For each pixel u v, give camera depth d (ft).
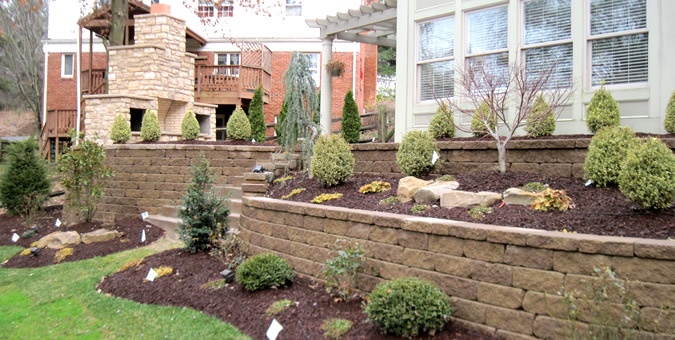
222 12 56.49
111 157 31.37
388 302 10.86
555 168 17.20
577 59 21.25
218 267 17.75
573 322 9.09
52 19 60.29
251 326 12.73
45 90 60.54
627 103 19.97
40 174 34.35
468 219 13.41
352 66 55.21
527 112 18.22
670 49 18.83
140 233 25.66
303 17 55.88
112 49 41.57
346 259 12.89
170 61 42.24
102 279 18.65
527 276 10.23
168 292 15.96
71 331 13.66
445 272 11.64
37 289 18.10
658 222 11.34
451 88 25.88
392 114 40.65
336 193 19.25
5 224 31.96
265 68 52.85
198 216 19.89
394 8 29.58
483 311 10.80
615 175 14.39
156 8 42.78
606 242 9.33
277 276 14.89
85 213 29.48
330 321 12.05
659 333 8.58
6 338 13.43
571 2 21.53
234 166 28.04
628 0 20.04
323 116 34.14
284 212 16.84
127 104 36.96
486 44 24.53
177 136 40.93
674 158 11.82
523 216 13.03
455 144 19.84
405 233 12.61
